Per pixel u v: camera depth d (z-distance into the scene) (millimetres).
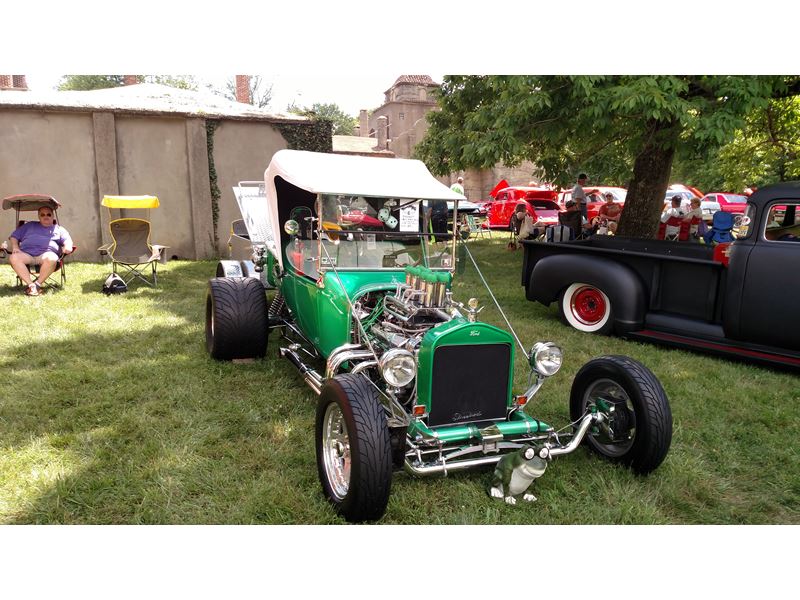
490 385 3312
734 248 5324
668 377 5094
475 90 12203
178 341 5766
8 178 10883
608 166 13469
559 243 6914
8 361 5043
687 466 3518
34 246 7965
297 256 4680
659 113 7379
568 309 6801
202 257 12383
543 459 3078
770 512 3143
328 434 3105
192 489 3129
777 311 5051
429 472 2932
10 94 11633
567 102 8609
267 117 12570
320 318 4176
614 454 3494
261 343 5059
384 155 26906
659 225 11719
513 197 20500
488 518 2939
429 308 3639
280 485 3184
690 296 5793
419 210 4375
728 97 7793
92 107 11117
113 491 3094
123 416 3971
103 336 5879
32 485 3113
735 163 13391
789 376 5199
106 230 11547
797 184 5039
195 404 4242
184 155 12141
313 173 4289
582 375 3652
